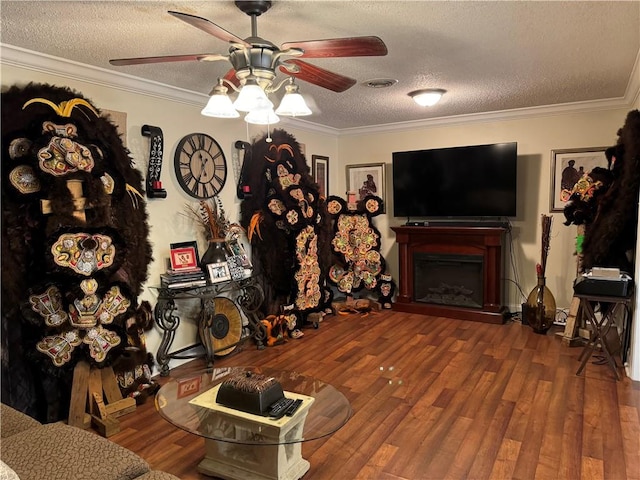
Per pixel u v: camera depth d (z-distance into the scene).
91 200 2.63
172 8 2.00
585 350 3.44
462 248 4.77
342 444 2.40
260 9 1.98
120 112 3.12
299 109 2.08
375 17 2.15
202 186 3.76
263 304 4.30
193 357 3.47
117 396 2.80
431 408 2.78
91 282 2.57
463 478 2.10
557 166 4.54
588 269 3.64
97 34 2.32
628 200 3.30
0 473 1.07
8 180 2.44
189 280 3.37
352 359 3.65
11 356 2.51
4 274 2.45
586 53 2.75
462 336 4.18
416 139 5.29
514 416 2.65
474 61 2.89
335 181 5.82
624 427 2.50
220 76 3.12
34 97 2.60
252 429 1.97
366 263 5.32
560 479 2.07
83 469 1.34
